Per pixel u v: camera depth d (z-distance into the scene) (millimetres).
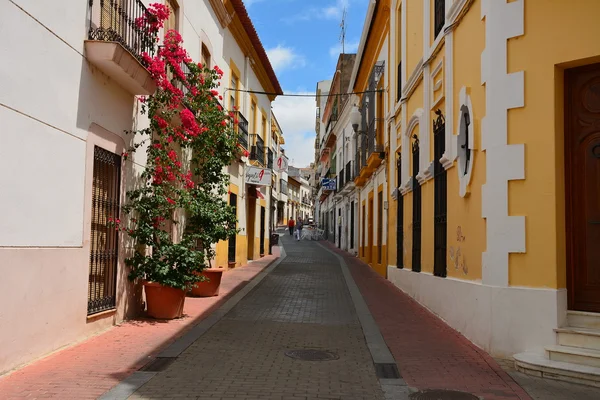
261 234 24875
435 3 10625
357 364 6430
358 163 24547
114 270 8102
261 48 19703
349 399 5082
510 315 6414
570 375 5566
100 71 7340
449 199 9047
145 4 9023
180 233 11727
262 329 8461
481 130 7227
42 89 5934
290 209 82625
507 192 6559
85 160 6961
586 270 6285
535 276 6305
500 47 6742
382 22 18359
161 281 8680
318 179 58969
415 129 12695
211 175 10758
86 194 7012
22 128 5570
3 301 5312
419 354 6840
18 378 5301
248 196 21359
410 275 12570
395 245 15383
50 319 6211
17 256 5523
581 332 5918
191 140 10148
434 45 10305
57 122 6250
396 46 15836
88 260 7129
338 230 36812
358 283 15219
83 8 6836
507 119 6629
